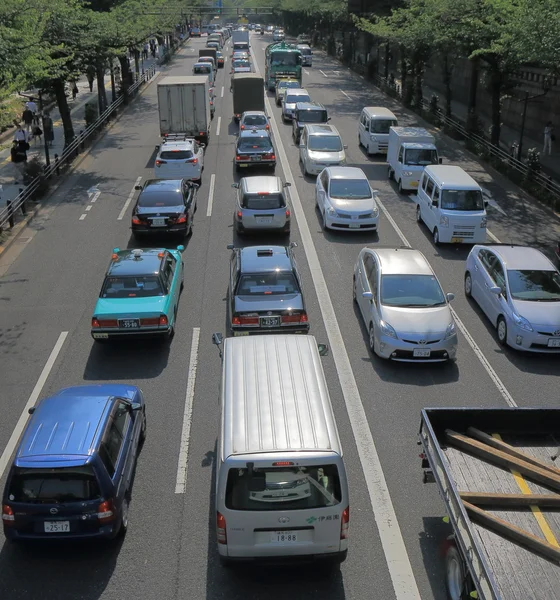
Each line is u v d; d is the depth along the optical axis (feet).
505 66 95.09
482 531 23.73
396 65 191.42
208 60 201.46
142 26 136.98
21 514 26.40
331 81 184.65
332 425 26.25
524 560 22.44
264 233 66.64
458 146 110.93
